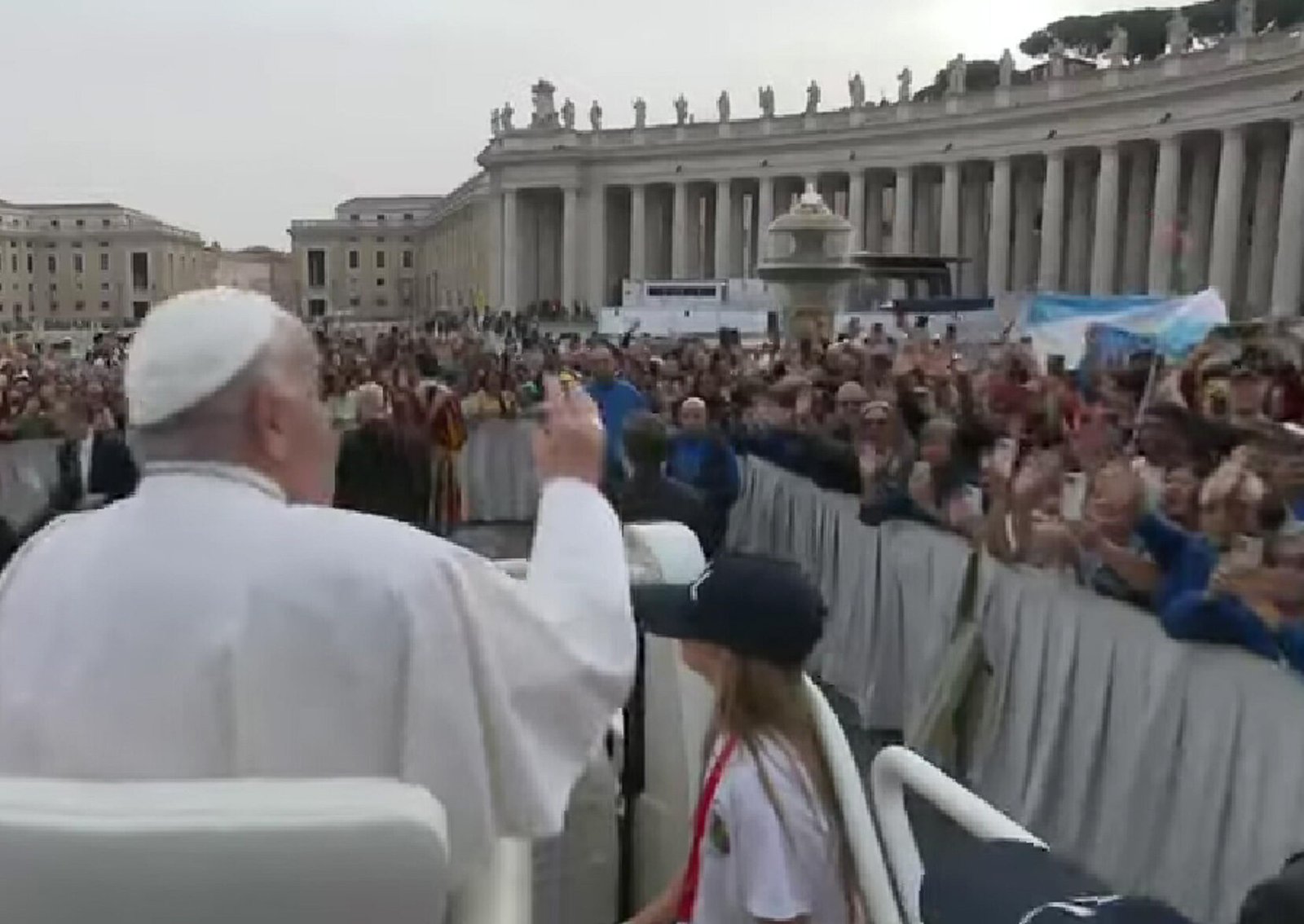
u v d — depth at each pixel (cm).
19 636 152
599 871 296
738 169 8069
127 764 143
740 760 254
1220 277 5466
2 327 9319
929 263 4412
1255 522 458
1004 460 632
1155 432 572
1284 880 145
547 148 8712
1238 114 5256
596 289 8825
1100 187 6062
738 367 1644
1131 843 509
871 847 259
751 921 247
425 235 15138
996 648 620
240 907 131
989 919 209
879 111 7362
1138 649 505
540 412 208
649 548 320
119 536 154
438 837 133
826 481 884
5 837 129
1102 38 10775
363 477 1063
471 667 149
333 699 145
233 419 156
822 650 892
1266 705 432
